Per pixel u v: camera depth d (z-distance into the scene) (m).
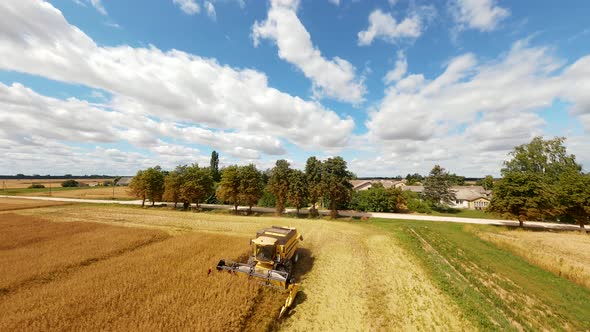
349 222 41.75
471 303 14.05
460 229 38.56
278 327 11.73
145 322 9.64
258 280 14.62
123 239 24.80
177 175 57.84
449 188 66.75
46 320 9.84
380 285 16.33
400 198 57.62
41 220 37.41
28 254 19.44
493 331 11.33
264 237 16.42
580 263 21.34
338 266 19.72
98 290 12.54
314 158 48.25
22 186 137.62
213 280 13.90
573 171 45.84
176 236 27.55
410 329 11.77
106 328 9.35
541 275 19.91
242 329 10.59
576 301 15.73
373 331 11.65
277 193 47.47
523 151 56.72
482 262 22.45
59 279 14.99
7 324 9.62
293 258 19.30
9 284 13.66
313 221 40.97
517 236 32.28
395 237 29.34
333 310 13.33
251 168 50.62
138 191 60.44
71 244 22.86
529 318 13.39
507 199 38.41
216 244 22.17
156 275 14.47
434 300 14.37
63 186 141.38
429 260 21.12
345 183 45.12
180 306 11.05
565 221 47.41
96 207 57.22
